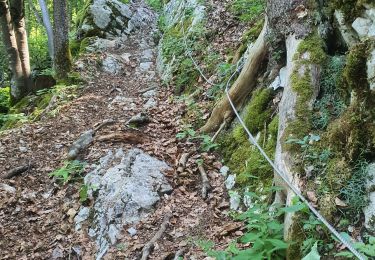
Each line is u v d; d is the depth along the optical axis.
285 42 4.88
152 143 5.84
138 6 13.77
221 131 5.54
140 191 4.79
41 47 15.03
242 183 4.57
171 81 7.79
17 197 5.40
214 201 4.59
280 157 3.90
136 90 8.23
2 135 7.01
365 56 3.44
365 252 2.75
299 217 3.35
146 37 12.03
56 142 6.51
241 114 5.45
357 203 3.19
